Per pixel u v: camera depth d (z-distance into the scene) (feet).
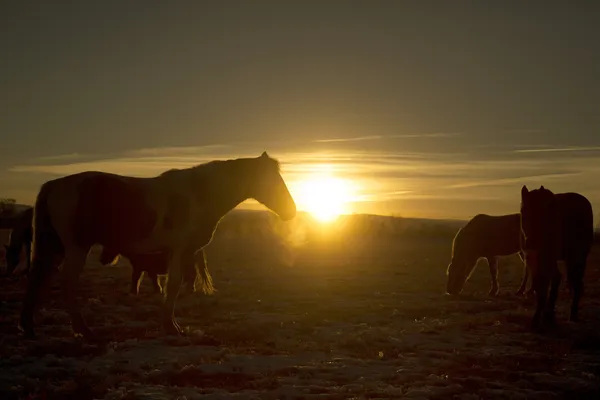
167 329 38.58
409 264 116.16
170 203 38.27
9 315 46.60
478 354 34.19
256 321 45.24
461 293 66.13
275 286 71.56
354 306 55.06
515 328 42.70
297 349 35.09
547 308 42.91
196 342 36.29
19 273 80.38
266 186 41.29
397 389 26.18
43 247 36.27
